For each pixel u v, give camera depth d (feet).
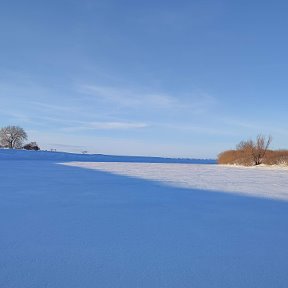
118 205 22.34
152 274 10.53
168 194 28.14
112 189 30.94
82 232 15.24
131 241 13.98
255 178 47.67
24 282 9.75
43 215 18.75
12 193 27.09
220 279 10.23
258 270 11.00
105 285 9.68
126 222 17.38
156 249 13.00
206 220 18.22
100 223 17.03
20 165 72.38
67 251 12.55
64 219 17.80
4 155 134.51
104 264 11.30
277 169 80.74
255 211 20.97
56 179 39.63
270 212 20.67
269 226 17.03
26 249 12.70
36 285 9.56
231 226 16.94
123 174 50.83
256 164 103.40
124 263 11.43
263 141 105.29
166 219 18.29
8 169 57.26
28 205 21.76
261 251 12.97
